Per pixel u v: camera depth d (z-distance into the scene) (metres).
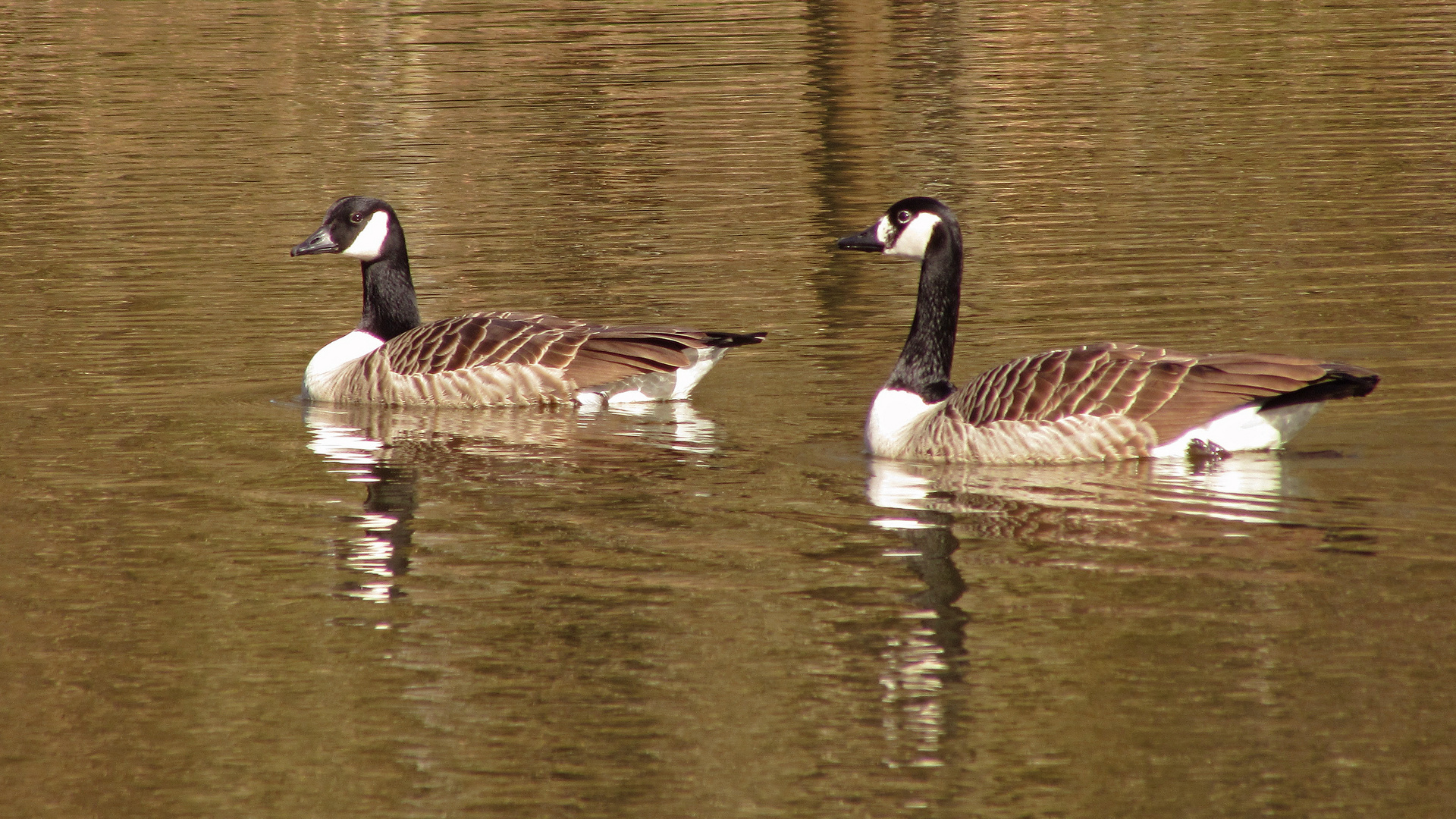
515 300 21.16
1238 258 22.17
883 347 19.16
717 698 10.14
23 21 42.56
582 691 10.29
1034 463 14.19
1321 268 21.45
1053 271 21.88
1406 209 24.38
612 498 14.04
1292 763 9.12
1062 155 28.88
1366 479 13.58
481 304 20.97
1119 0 44.16
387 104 33.72
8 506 14.00
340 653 10.95
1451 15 40.72
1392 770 9.02
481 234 24.75
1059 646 10.65
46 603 11.90
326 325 20.67
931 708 9.94
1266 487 13.46
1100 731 9.55
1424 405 15.77
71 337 19.92
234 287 22.36
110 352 19.38
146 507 13.97
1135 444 13.98
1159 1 43.94
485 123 32.12
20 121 32.44
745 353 18.98
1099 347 14.52
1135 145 29.42
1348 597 11.18
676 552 12.62
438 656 10.87
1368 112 31.16
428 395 17.42
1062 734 9.53
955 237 15.23
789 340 19.44
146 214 26.12
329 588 12.10
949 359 15.41
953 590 11.62
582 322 17.86
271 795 9.20
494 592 11.91
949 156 29.02
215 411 17.20
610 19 42.50
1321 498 13.14
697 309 20.75
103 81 35.81
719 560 12.41
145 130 31.73
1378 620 10.80
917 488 13.98
